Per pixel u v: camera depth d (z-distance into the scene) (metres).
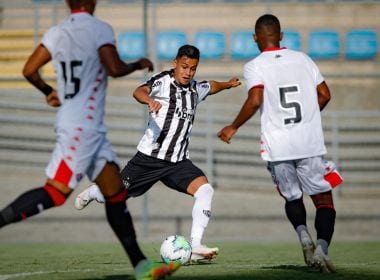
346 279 18.70
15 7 53.84
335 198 48.25
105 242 39.50
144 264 16.17
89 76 15.76
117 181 16.19
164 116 23.61
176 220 44.81
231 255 29.11
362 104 53.97
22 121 51.91
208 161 49.78
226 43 56.12
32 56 16.06
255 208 47.06
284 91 19.69
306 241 19.48
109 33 15.89
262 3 52.97
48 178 16.05
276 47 20.33
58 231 44.28
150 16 56.88
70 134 15.57
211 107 50.22
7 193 47.94
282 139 19.62
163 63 54.22
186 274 20.30
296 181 20.17
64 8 58.88
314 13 55.94
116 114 51.62
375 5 55.69
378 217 44.81
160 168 23.84
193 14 56.59
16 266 23.69
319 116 19.86
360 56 55.69
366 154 50.31
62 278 19.44
